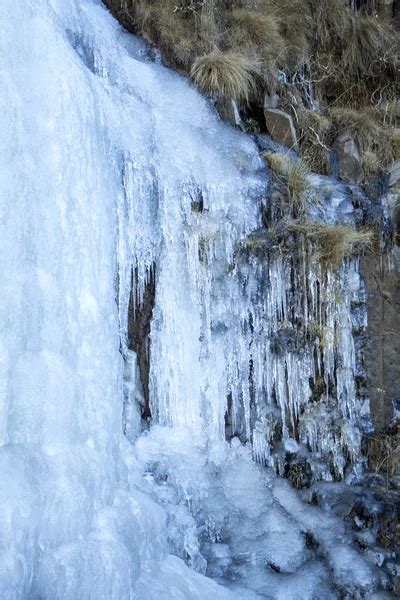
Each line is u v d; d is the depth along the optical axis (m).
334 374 5.00
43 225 3.49
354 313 5.08
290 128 5.57
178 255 4.52
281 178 5.06
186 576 3.62
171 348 4.46
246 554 4.20
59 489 3.03
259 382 4.82
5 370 3.07
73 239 3.66
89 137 3.91
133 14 5.43
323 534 4.37
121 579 3.08
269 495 4.62
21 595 2.69
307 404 4.93
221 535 4.32
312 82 6.38
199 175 4.67
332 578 4.07
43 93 3.68
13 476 2.83
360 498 4.62
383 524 4.44
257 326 4.80
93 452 3.40
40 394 3.20
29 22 3.79
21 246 3.31
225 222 4.72
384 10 7.27
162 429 4.37
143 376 4.35
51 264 3.50
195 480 4.35
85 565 2.96
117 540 3.21
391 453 4.86
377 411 5.01
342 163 5.68
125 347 4.21
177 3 5.69
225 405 4.67
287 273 4.87
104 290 3.87
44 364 3.28
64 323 3.50
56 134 3.67
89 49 4.62
